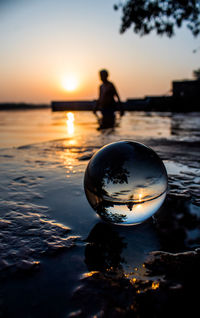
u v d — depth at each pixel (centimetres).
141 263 16
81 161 44
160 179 20
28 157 47
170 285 14
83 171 37
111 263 16
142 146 20
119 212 19
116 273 15
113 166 19
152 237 19
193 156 47
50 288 14
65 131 99
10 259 16
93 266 16
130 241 18
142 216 20
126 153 20
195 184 30
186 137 73
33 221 21
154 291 13
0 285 14
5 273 15
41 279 14
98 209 20
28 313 12
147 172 19
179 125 113
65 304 12
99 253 17
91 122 139
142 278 14
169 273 15
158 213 23
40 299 13
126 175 19
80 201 26
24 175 35
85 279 14
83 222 21
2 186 30
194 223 21
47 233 20
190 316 12
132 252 17
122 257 16
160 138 71
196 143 62
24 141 73
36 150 54
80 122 142
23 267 15
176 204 25
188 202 25
